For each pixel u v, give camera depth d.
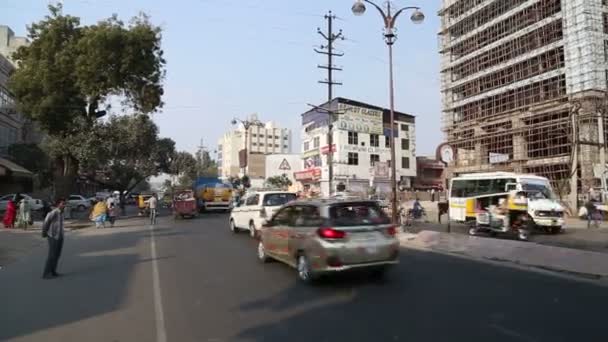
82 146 32.88
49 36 31.61
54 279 10.14
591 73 41.25
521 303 7.38
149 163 47.66
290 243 9.88
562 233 18.34
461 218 22.33
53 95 31.38
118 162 44.97
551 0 46.06
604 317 6.56
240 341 5.69
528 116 45.66
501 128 48.19
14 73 32.53
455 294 8.02
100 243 16.98
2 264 12.87
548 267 10.37
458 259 12.09
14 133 49.44
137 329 6.27
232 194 37.94
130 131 42.66
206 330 6.16
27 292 8.84
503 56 51.78
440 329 6.05
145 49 32.72
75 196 45.78
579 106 31.05
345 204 9.19
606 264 10.27
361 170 60.06
